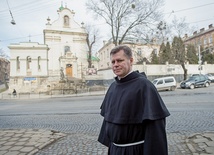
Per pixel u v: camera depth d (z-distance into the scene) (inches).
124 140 70.7
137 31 1163.3
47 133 246.2
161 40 1330.0
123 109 71.2
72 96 1002.7
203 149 169.3
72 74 1754.4
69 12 1855.3
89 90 1241.4
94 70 1476.4
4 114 463.5
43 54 1505.9
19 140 217.9
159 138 64.6
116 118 72.3
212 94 677.9
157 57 1635.1
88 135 236.2
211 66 1588.3
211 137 198.1
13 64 1449.3
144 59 1519.4
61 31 1811.0
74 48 1854.1
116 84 80.0
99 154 173.5
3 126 319.0
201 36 2383.1
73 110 459.5
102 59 2310.5
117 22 1181.7
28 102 799.1
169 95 708.0
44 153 180.5
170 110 385.1
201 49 1936.5
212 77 1301.7
